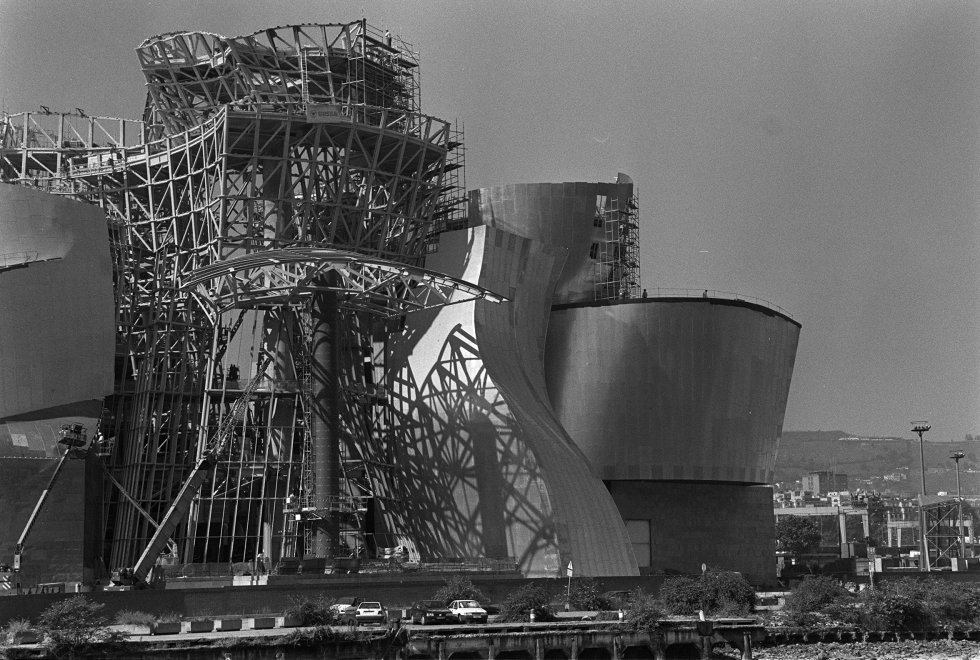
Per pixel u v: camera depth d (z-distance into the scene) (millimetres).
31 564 83812
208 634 64062
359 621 69812
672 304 110250
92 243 94438
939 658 73125
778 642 76938
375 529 102250
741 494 122000
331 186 103000
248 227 100250
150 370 101938
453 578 82188
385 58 111750
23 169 114312
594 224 117250
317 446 95250
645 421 110062
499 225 116250
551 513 93875
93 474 93438
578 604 82062
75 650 59312
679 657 72438
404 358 104375
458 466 99188
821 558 180875
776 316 117438
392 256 104812
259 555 97375
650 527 116500
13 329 89688
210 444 99125
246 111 98188
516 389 101000
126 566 96438
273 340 103062
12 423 88688
